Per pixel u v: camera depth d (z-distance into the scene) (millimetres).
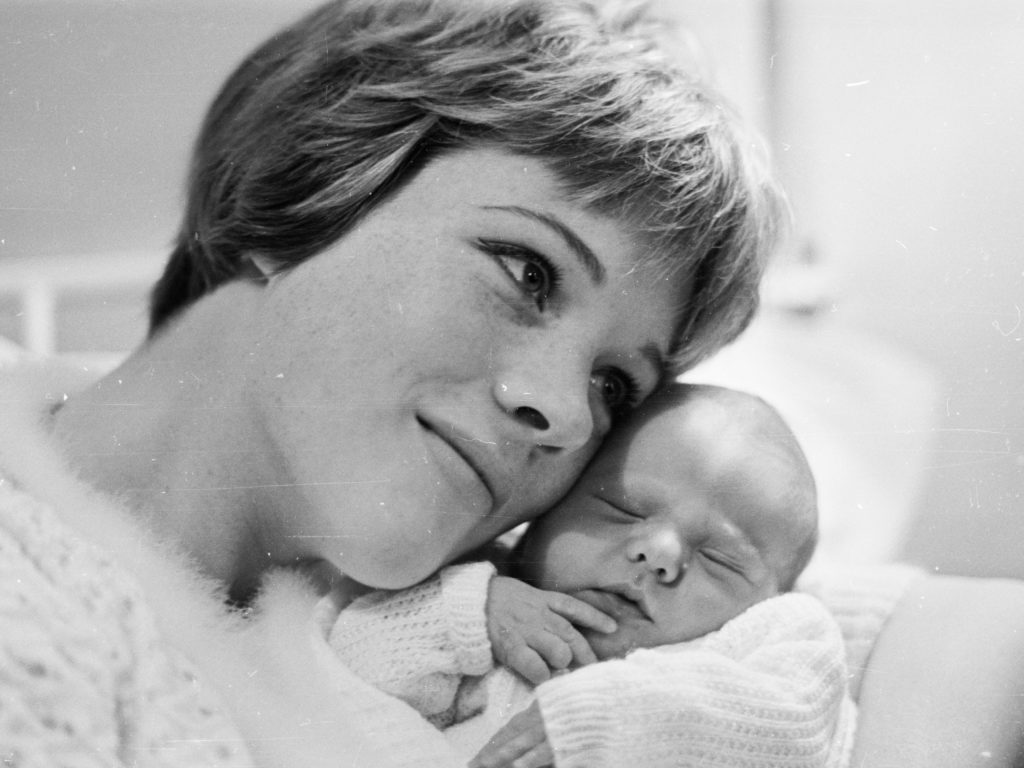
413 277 604
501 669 633
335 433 596
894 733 627
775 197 769
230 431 625
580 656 632
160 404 647
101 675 507
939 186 852
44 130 759
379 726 586
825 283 861
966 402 787
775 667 614
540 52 693
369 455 593
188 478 625
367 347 597
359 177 635
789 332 861
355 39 702
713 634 644
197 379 649
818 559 777
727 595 655
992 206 833
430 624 627
